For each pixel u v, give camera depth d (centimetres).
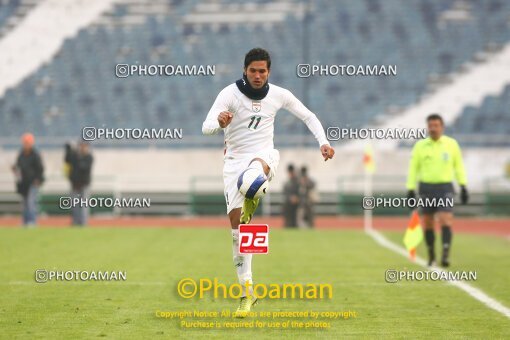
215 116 2998
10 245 6141
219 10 13325
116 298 3581
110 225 9275
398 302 3516
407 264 5034
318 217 10744
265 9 13262
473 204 10838
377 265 4953
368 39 12925
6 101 12700
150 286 3962
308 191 8944
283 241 6819
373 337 2744
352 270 4684
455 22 13112
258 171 2903
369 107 12288
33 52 13112
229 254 5575
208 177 11062
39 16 13412
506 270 4716
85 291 3791
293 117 12012
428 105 12300
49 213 10769
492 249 6269
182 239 6869
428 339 2709
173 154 11288
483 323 3019
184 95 12581
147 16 13375
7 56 13050
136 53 13025
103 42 13162
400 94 12400
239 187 2898
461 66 12675
